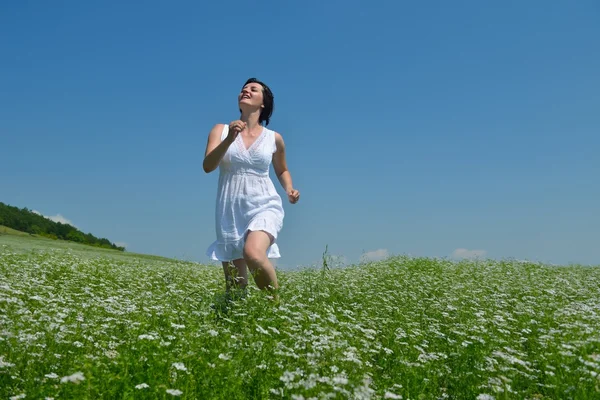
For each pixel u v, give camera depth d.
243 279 6.09
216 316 5.32
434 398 3.70
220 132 6.22
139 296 6.96
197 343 3.94
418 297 8.34
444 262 15.81
